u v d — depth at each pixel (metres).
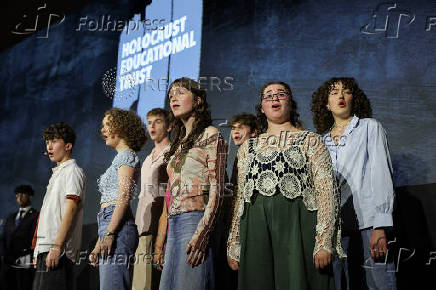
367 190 2.46
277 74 3.99
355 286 2.42
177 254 2.18
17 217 4.22
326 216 2.09
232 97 4.12
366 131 2.58
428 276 3.13
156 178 3.12
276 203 2.15
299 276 2.04
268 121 2.41
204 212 2.19
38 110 5.12
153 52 4.59
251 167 2.26
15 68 5.29
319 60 3.85
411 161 3.37
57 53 5.15
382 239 2.37
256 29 4.14
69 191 2.97
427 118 3.39
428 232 3.19
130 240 2.62
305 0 3.97
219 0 4.34
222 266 2.56
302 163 2.20
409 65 3.52
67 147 3.20
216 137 2.30
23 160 5.08
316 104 2.93
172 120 2.56
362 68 3.67
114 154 4.70
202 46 4.34
